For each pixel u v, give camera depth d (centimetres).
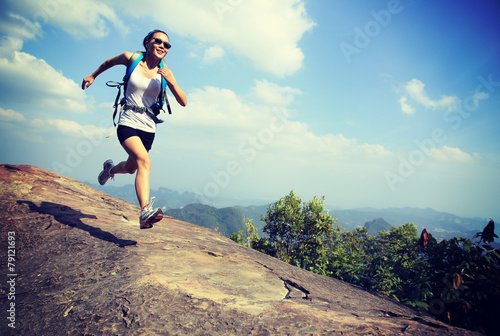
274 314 127
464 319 376
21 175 367
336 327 113
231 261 243
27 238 223
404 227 1417
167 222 380
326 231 1571
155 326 113
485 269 389
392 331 108
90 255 202
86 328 114
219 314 124
